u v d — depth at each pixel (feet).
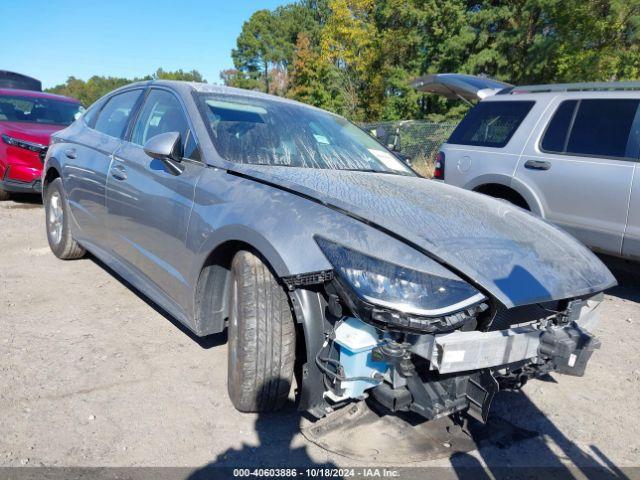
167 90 11.99
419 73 75.92
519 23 63.31
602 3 54.03
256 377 7.89
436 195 9.64
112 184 12.07
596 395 10.31
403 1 77.41
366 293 6.62
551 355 7.52
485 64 66.39
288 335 7.90
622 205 14.82
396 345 6.81
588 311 8.50
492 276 7.03
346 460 7.63
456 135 19.54
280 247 7.36
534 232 8.97
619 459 8.27
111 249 12.67
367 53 88.48
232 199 8.63
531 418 9.27
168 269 9.98
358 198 8.21
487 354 6.95
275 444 7.91
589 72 56.03
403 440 8.17
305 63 117.60
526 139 17.24
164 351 10.72
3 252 17.21
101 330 11.56
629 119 15.21
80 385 9.22
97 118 14.88
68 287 14.17
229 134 10.34
